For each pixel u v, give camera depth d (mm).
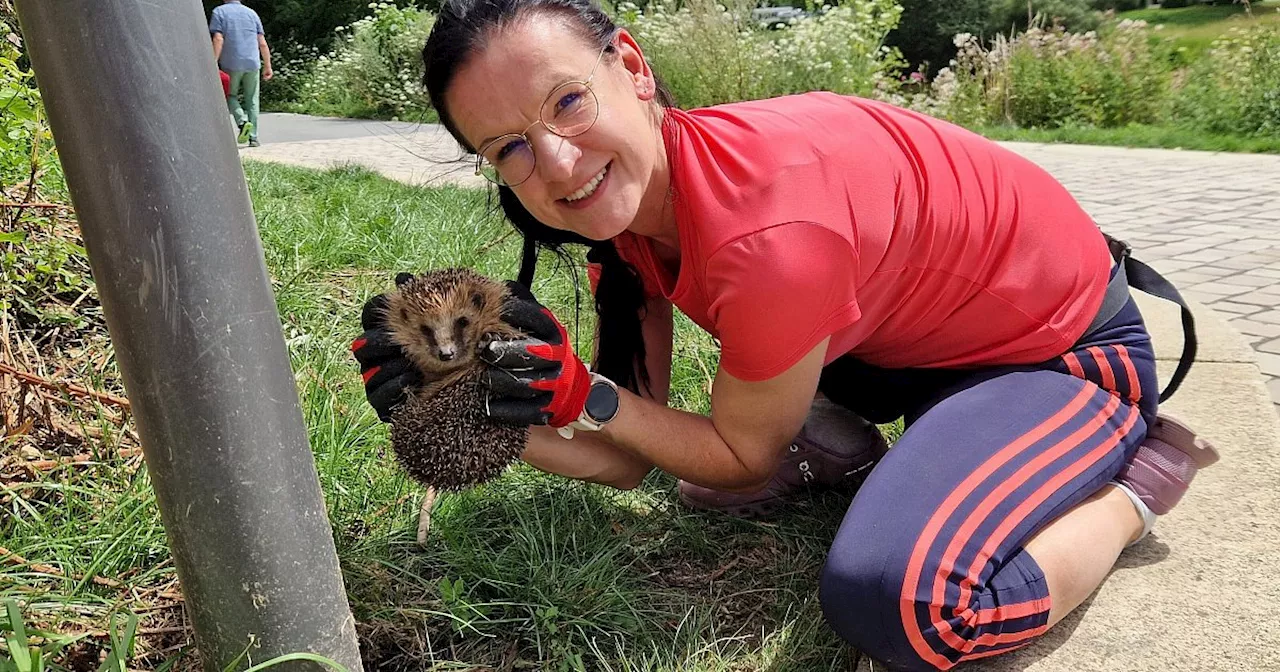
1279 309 1572
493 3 645
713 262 695
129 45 466
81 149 483
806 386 762
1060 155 3668
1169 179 2951
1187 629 729
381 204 2115
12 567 750
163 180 487
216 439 535
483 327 758
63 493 836
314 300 1364
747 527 938
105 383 1057
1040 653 718
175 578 795
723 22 3605
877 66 4031
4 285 1043
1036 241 792
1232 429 1034
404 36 5805
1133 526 780
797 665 742
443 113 701
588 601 805
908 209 745
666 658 754
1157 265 1895
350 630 636
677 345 1272
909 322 812
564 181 666
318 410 1010
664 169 732
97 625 720
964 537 678
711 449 809
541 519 926
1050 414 767
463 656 770
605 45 672
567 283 1472
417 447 736
